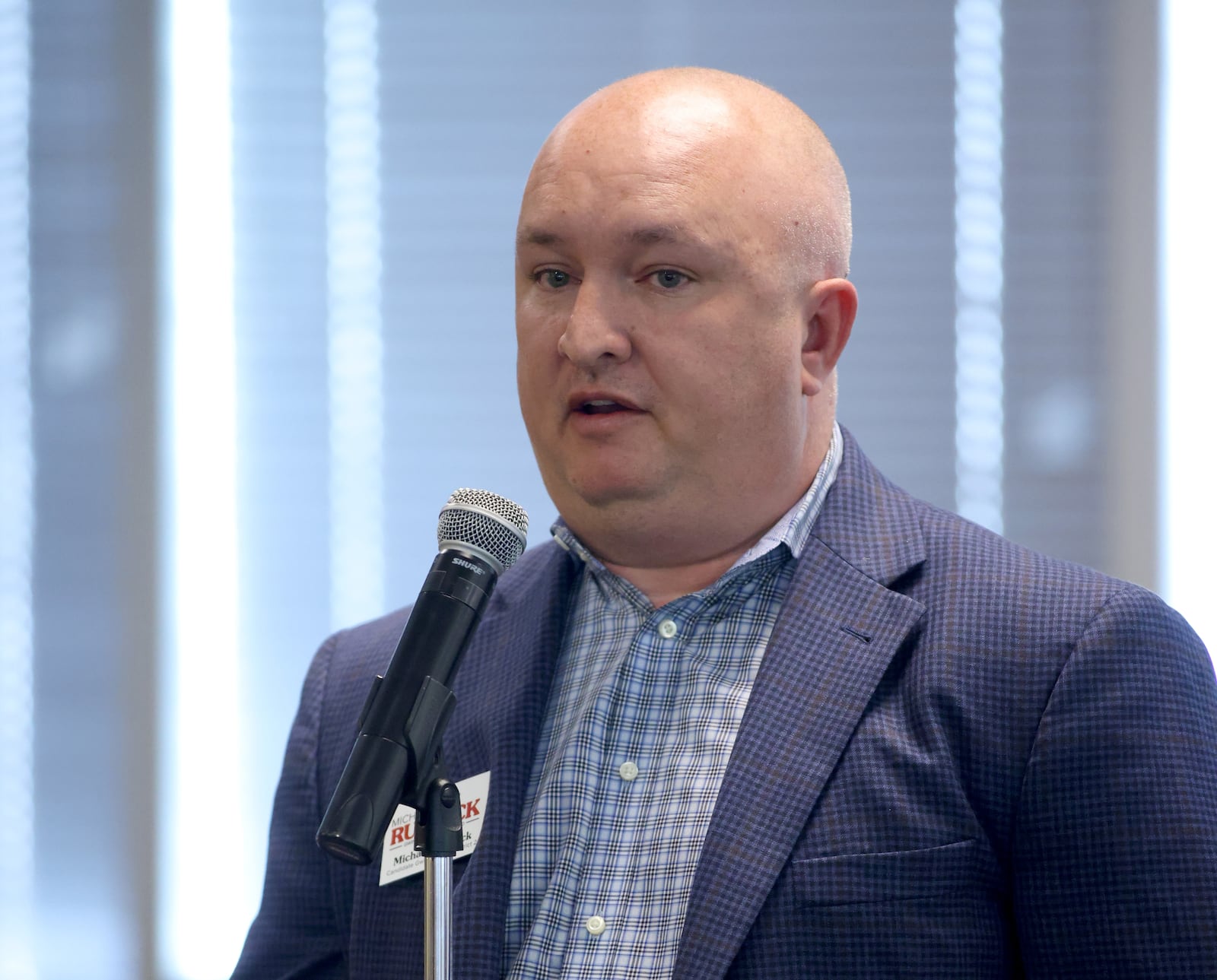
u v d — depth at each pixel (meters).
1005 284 8.62
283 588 8.74
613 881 4.17
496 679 4.77
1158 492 8.43
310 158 8.96
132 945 8.49
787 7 8.88
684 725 4.34
